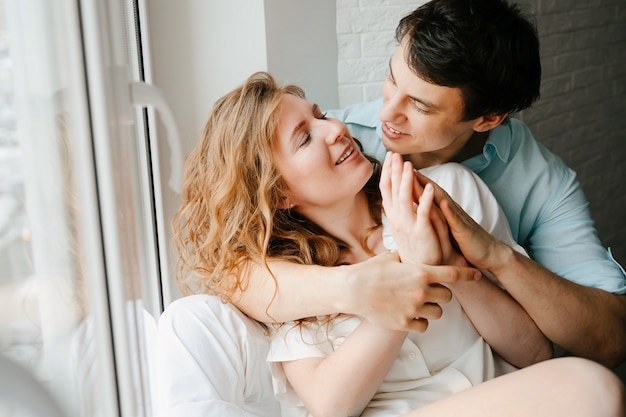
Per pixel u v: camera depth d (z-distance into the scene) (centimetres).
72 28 77
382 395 132
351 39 219
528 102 152
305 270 127
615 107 337
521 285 130
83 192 80
